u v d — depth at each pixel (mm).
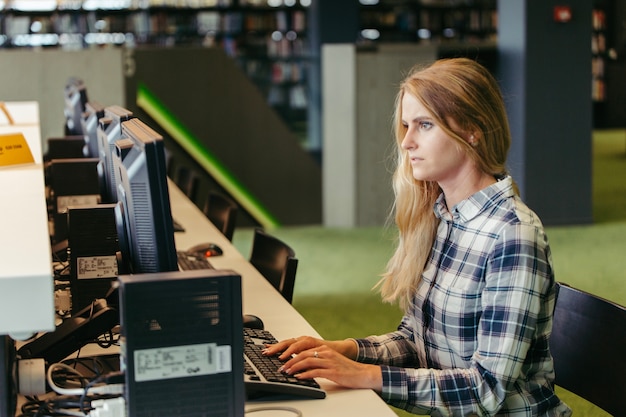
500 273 2049
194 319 1690
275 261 3301
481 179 2189
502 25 8180
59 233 3568
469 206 2172
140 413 1677
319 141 13883
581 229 8055
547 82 8000
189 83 8289
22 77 7961
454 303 2170
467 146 2137
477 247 2139
